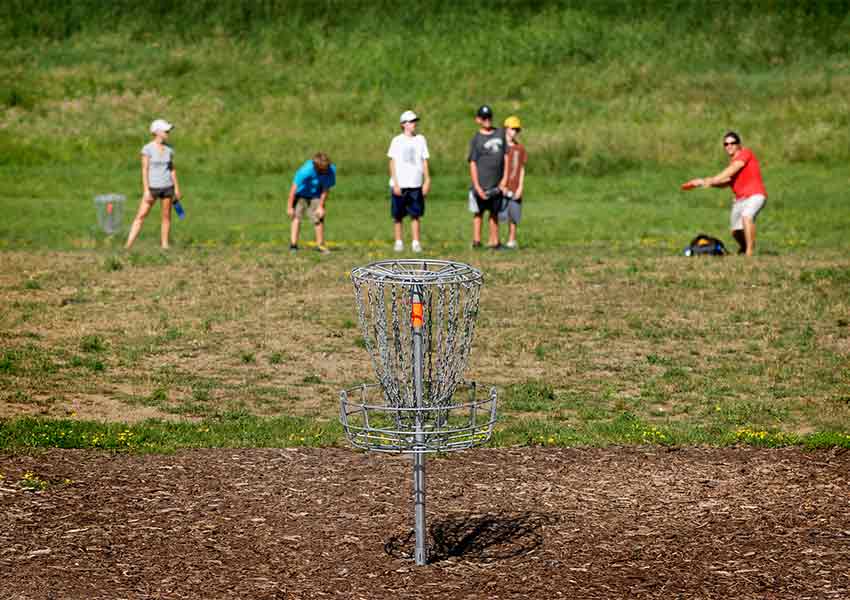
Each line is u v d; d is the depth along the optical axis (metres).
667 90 114.94
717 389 32.44
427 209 74.25
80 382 32.34
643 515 22.25
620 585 18.97
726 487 23.77
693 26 131.25
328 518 22.00
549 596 18.53
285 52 125.00
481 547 20.67
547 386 32.31
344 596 18.52
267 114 108.50
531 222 68.06
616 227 66.00
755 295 43.72
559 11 134.88
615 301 42.84
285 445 26.58
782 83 114.75
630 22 132.38
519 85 117.25
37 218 67.69
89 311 40.66
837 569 19.58
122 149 97.69
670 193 80.94
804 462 25.34
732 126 102.50
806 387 32.56
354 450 26.20
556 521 21.97
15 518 21.48
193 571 19.38
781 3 135.12
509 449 26.33
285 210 74.00
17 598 18.09
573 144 93.69
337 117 108.12
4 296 42.69
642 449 26.38
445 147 95.44
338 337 37.69
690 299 43.16
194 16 131.38
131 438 26.62
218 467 24.80
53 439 26.31
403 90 117.12
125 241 59.81
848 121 102.94
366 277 18.45
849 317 40.44
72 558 19.80
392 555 20.25
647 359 35.31
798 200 76.25
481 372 34.06
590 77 119.75
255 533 21.16
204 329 38.34
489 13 133.62
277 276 46.91
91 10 130.62
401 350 19.09
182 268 48.75
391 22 131.75
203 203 76.62
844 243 59.62
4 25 125.31
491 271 48.12
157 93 112.31
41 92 110.00
